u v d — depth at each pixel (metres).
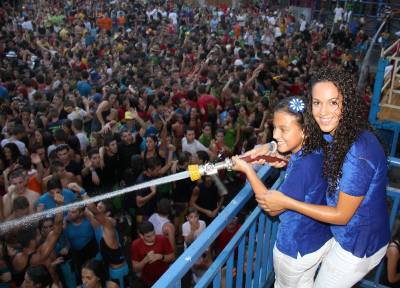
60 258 4.79
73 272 5.13
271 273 3.08
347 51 17.97
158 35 20.64
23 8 23.92
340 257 1.96
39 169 6.00
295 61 14.75
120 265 4.76
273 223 2.96
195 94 8.93
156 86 10.82
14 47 15.70
